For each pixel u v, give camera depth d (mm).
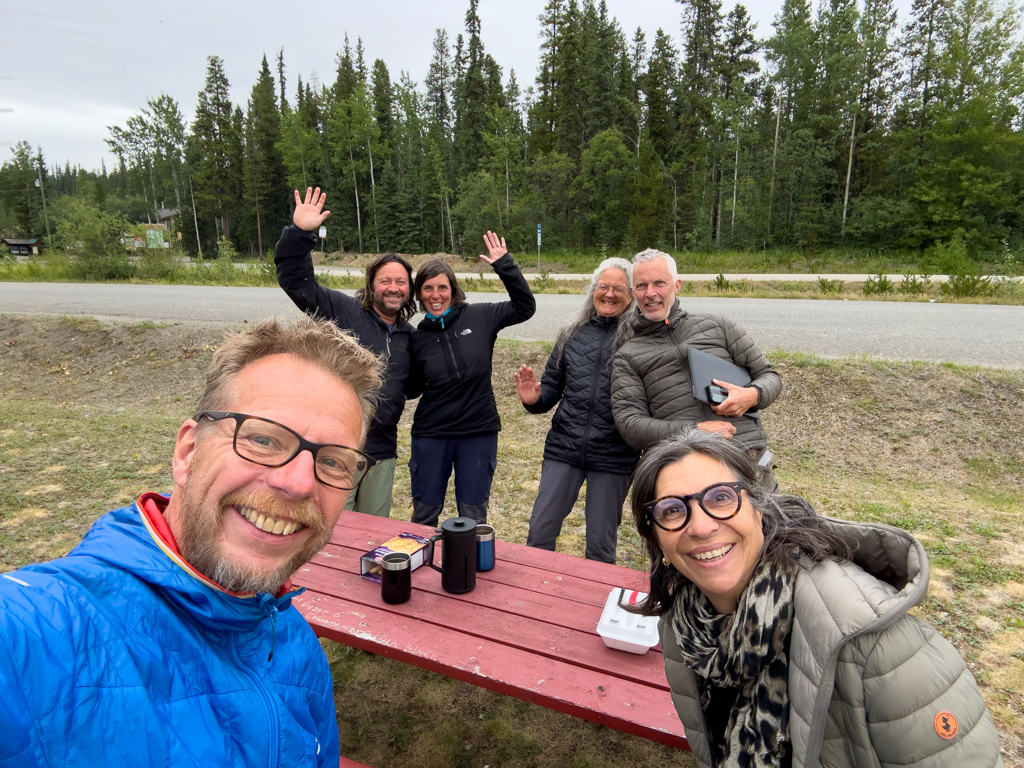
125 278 23375
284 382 885
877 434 5410
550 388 3318
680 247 40531
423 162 51250
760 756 1123
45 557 3742
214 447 841
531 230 41188
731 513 1126
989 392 5664
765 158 38062
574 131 46188
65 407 7812
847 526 1131
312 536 886
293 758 896
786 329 8820
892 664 949
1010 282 13977
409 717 2525
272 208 61375
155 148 67688
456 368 3307
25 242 58000
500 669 1646
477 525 2223
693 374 2553
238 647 894
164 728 717
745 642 1110
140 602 751
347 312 3176
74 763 641
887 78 42531
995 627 2812
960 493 4637
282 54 87125
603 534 3051
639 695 1548
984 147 30859
